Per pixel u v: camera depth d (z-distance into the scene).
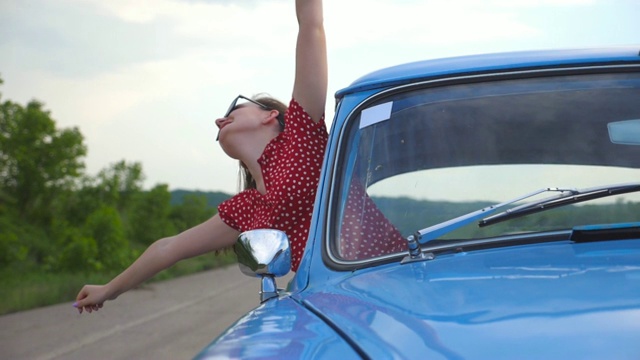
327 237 2.55
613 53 2.81
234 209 3.27
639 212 2.45
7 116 29.48
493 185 2.57
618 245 2.33
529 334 1.69
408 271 2.29
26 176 29.28
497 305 1.86
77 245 22.73
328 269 2.47
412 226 2.54
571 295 1.87
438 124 2.71
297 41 3.23
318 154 3.13
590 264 2.13
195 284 20.47
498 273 2.13
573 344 1.63
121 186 33.41
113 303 15.49
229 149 3.37
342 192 2.65
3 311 14.22
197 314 13.40
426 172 2.62
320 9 3.22
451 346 1.69
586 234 2.36
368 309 2.00
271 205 3.08
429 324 1.81
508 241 2.43
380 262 2.44
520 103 2.72
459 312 1.85
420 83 2.82
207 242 3.29
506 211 2.47
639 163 2.56
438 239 2.46
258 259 2.40
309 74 3.18
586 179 2.56
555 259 2.22
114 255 23.77
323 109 3.20
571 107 2.68
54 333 11.41
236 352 1.79
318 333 1.88
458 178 2.60
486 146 2.64
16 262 23.30
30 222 29.38
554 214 2.46
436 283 2.11
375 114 2.79
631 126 2.62
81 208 30.11
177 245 3.32
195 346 9.92
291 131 3.16
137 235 33.25
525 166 2.59
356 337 1.82
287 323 1.99
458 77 2.81
